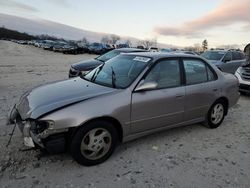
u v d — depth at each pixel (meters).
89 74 4.45
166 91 3.87
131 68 3.93
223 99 4.90
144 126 3.71
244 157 3.73
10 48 37.31
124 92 3.45
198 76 4.46
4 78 9.73
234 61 11.21
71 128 3.02
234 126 5.09
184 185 2.95
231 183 3.04
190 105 4.26
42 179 2.93
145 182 2.98
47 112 2.94
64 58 24.70
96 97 3.26
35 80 9.70
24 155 3.43
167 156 3.63
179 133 4.53
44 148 2.99
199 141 4.23
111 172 3.16
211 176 3.17
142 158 3.54
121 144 3.95
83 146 3.16
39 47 50.56
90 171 3.16
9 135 3.99
